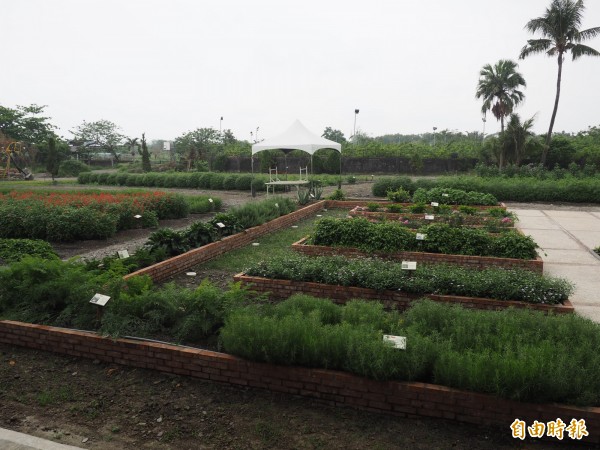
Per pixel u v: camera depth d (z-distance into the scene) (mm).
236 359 4234
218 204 17156
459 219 11352
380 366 3736
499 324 4527
